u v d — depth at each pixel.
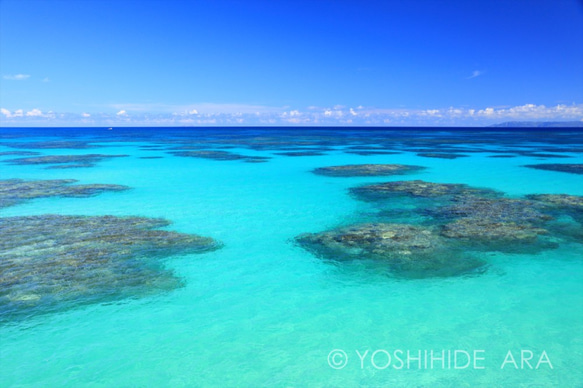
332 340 8.42
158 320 9.18
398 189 23.47
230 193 23.27
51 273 11.39
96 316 9.29
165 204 20.39
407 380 7.21
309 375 7.38
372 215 17.78
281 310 9.66
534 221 16.02
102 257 12.69
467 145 61.84
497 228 15.11
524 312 9.37
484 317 9.17
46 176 30.12
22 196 22.09
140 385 7.13
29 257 12.52
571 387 6.96
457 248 13.20
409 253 12.88
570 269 11.63
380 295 10.30
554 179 27.09
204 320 9.21
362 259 12.53
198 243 14.23
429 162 37.53
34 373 7.38
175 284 10.99
